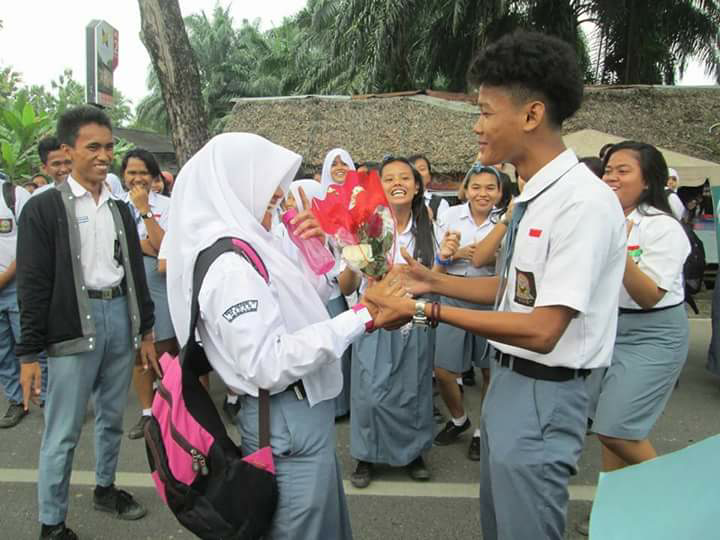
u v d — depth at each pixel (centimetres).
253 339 156
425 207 367
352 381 339
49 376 273
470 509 315
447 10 1298
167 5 632
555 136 174
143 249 425
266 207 185
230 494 160
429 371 341
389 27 1303
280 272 174
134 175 424
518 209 183
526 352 178
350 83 1530
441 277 215
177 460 163
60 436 273
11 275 423
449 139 1085
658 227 268
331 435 184
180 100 650
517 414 179
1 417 443
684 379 526
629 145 279
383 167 354
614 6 1284
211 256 164
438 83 1572
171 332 435
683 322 276
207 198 176
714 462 106
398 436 334
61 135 282
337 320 172
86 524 299
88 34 578
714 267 971
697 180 847
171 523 301
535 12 1300
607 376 272
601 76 1443
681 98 1158
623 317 273
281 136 1145
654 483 109
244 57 3147
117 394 299
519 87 168
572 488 337
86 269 281
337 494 184
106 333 287
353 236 193
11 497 327
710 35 1345
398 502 323
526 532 178
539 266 172
